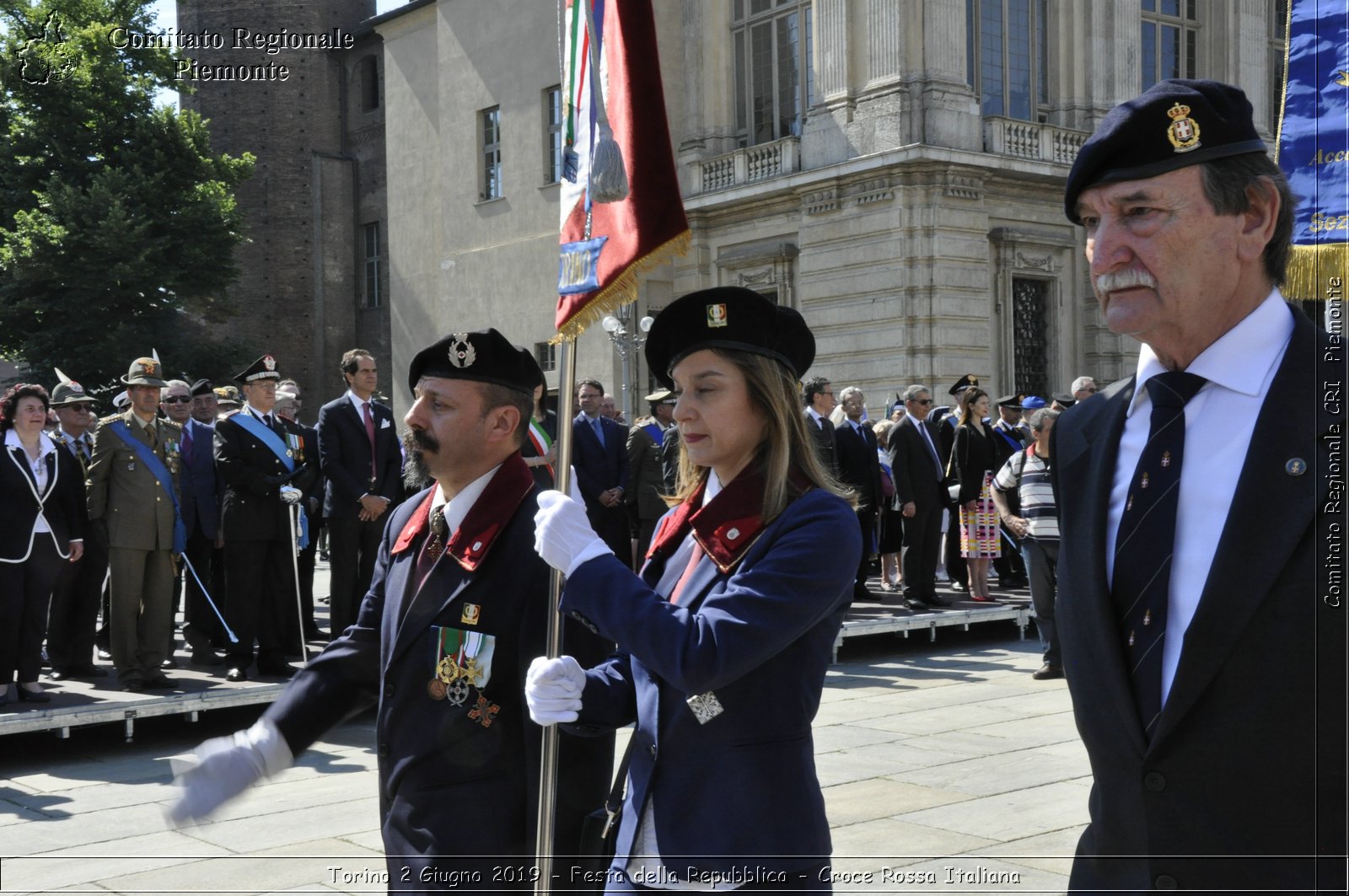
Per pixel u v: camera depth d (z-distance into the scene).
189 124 30.78
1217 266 1.96
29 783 6.92
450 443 2.98
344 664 3.05
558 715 2.51
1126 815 1.98
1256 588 1.83
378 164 38.84
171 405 10.37
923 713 8.57
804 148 23.70
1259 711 1.84
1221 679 1.86
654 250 2.78
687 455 2.64
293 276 38.59
